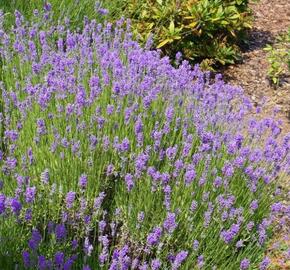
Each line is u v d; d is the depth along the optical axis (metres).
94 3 4.92
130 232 2.71
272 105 5.05
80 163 2.79
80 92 2.93
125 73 3.51
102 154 2.86
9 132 2.74
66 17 4.23
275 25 6.71
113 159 3.01
